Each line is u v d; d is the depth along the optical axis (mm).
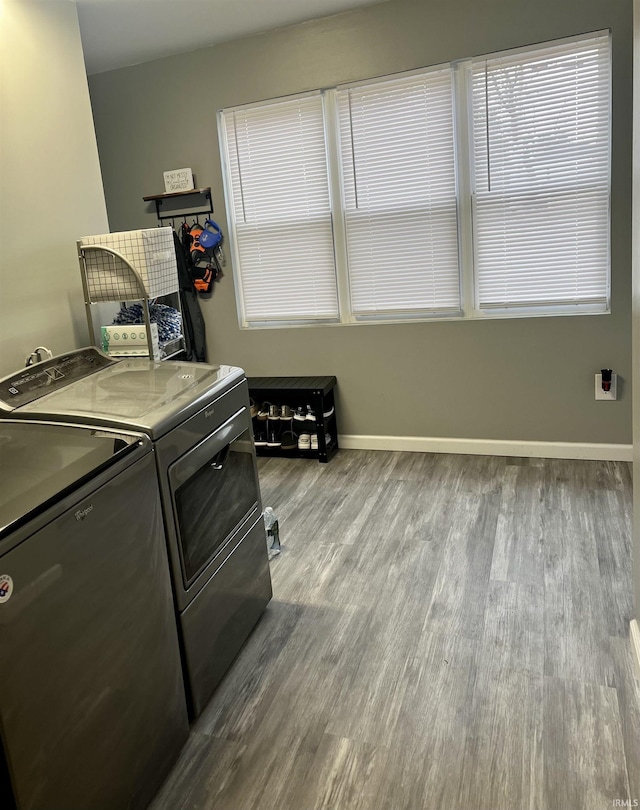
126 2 3033
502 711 1957
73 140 2801
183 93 3943
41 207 2633
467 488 3479
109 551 1593
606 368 3570
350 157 3783
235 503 2303
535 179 3488
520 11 3289
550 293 3607
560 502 3229
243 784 1783
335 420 4168
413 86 3572
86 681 1514
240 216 4086
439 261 3764
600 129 3334
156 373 2371
